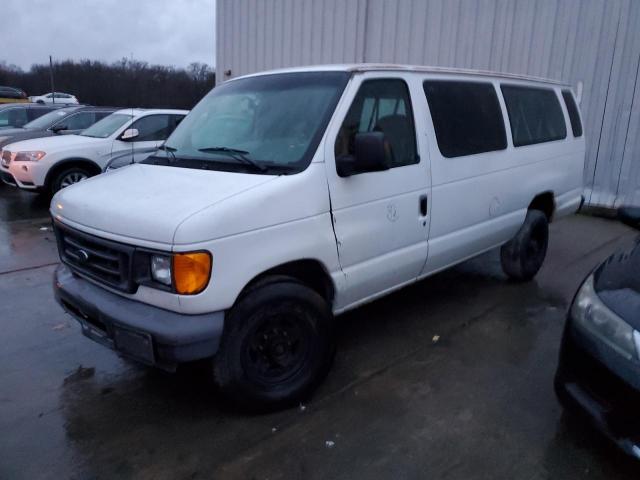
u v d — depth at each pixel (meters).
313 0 10.90
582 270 5.86
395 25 10.05
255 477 2.62
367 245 3.43
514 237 5.09
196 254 2.57
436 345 4.02
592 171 8.80
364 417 3.10
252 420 3.07
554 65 8.77
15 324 4.34
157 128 9.64
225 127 3.64
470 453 2.80
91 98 45.53
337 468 2.68
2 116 14.02
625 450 2.42
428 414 3.13
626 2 8.01
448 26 9.54
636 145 8.34
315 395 3.32
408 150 3.70
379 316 4.55
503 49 9.14
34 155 8.59
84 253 3.00
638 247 3.07
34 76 49.53
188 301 2.61
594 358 2.58
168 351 2.63
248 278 2.79
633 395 2.38
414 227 3.76
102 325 2.94
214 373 2.88
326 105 3.30
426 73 3.96
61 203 3.27
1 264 5.88
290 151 3.18
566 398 2.75
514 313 4.64
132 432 2.97
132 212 2.77
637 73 8.12
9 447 2.83
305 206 3.02
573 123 5.73
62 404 3.23
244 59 12.36
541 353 3.91
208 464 2.71
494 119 4.54
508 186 4.67
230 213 2.69
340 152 3.24
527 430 3.00
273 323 3.02
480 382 3.49
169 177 3.21
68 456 2.77
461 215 4.18
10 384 3.45
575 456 2.79
